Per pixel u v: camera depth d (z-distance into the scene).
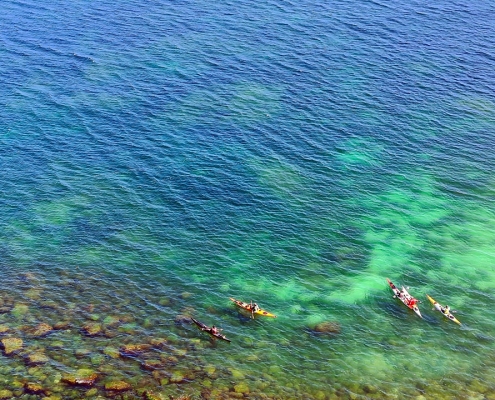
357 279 55.69
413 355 47.88
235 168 69.44
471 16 104.19
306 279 55.53
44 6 103.94
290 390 43.69
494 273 57.19
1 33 94.81
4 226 60.22
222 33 96.62
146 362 45.28
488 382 45.56
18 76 84.69
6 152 70.44
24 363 44.25
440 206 65.81
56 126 75.31
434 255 59.16
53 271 54.84
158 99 80.94
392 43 95.12
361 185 68.06
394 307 52.72
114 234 59.84
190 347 47.16
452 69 89.56
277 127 76.50
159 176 67.75
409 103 82.19
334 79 86.25
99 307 50.72
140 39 94.56
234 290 53.88
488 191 68.31
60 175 67.44
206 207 63.66
